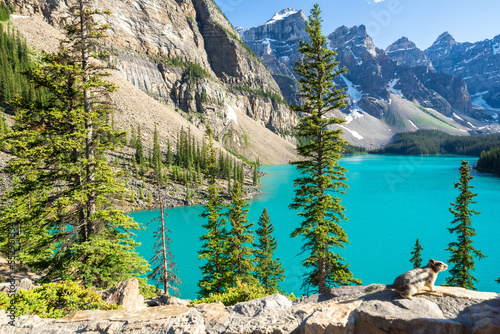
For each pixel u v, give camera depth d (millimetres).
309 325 6031
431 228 68625
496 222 72062
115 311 9047
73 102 15914
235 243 26484
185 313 8078
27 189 14234
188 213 80750
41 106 14562
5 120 80375
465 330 5043
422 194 111062
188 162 119375
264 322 7340
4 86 92125
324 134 18344
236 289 16688
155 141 116375
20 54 120875
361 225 71562
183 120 196125
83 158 14781
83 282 13805
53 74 14602
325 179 17750
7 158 66438
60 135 14602
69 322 8438
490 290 40250
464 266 26203
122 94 165750
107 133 15938
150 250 53750
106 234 15641
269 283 31328
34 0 162250
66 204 13969
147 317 8273
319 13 18281
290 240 61531
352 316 6094
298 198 19047
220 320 7906
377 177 161500
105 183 15711
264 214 32938
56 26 166000
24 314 9875
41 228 14891
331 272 18844
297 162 19359
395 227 69750
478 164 191625
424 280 6215
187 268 46656
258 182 138375
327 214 18359
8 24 139125
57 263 14023
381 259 51062
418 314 5484
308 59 19219
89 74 15938
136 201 82062
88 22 15727
